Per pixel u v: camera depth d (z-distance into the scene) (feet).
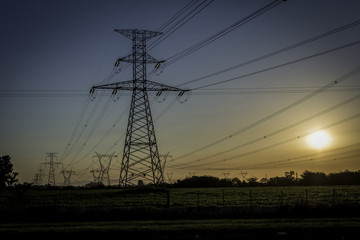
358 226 96.53
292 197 234.58
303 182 488.85
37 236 94.48
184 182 436.35
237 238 86.22
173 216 133.18
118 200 219.00
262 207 134.31
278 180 502.38
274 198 228.22
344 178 482.69
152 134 219.61
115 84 205.77
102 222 121.90
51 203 200.23
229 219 122.52
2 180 508.53
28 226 114.83
